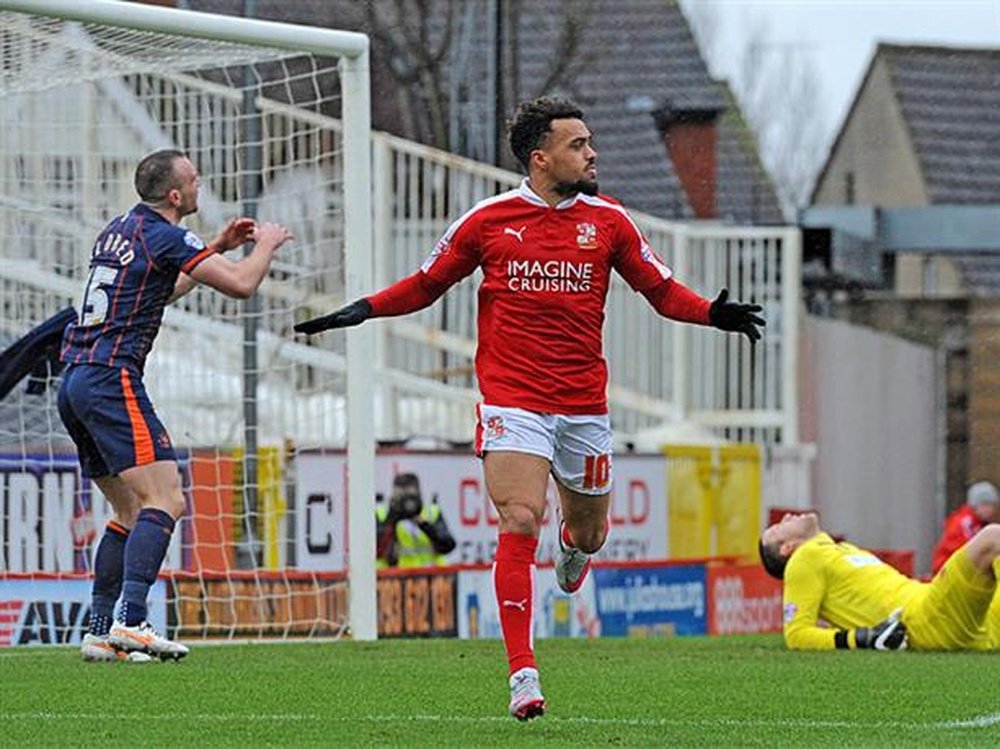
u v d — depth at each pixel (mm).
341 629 40688
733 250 71375
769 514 61469
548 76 101562
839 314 104375
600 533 24875
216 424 50562
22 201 51594
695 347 71000
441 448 56156
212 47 40406
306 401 55188
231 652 33812
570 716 24484
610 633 52562
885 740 22125
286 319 56250
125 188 53906
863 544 86250
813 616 36031
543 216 23438
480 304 23688
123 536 31906
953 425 103875
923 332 104812
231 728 22969
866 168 144500
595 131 106438
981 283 130500
